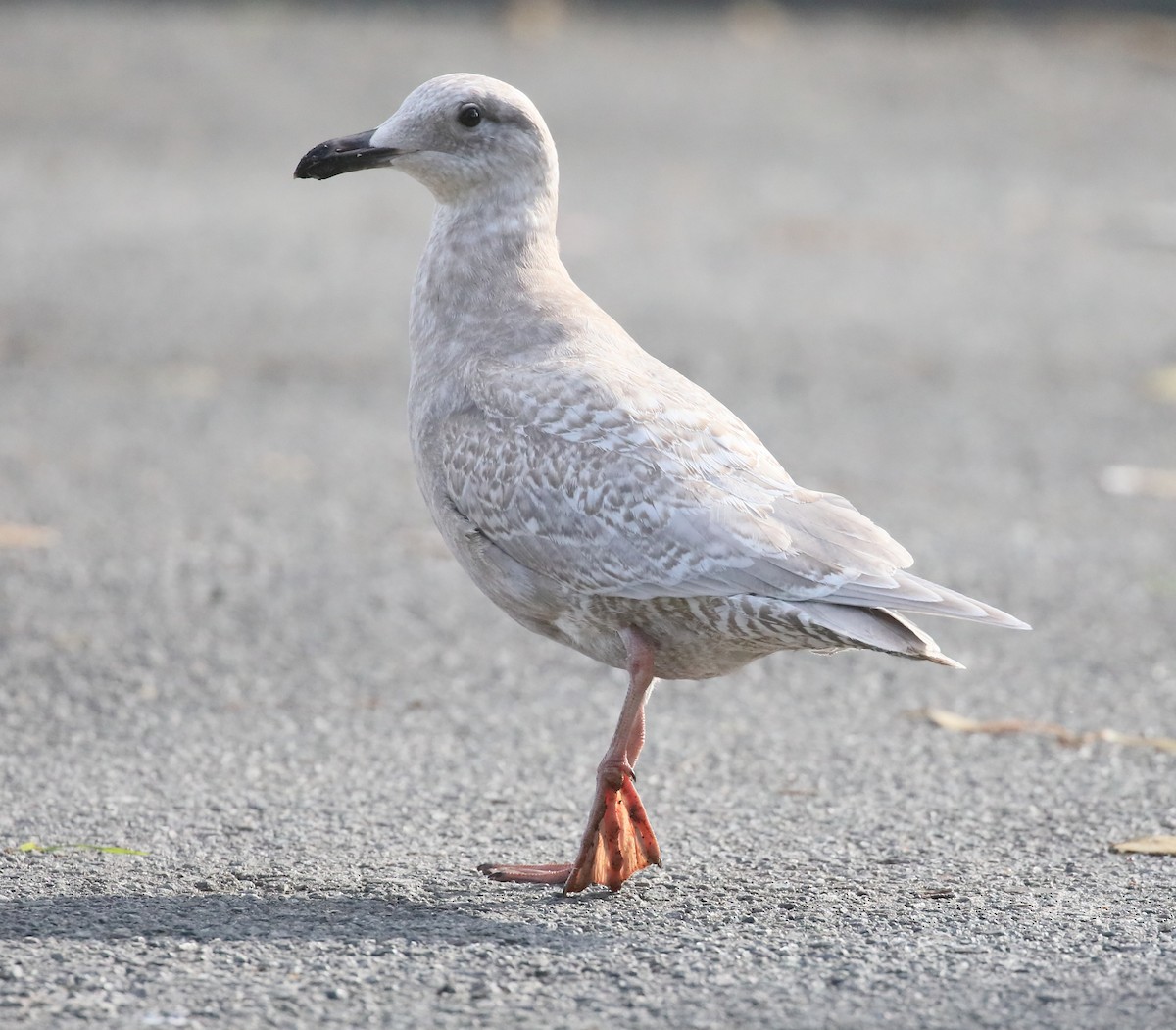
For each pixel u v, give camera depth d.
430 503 8.54
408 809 8.91
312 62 39.00
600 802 7.77
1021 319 22.78
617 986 6.64
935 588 7.42
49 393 18.55
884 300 23.69
